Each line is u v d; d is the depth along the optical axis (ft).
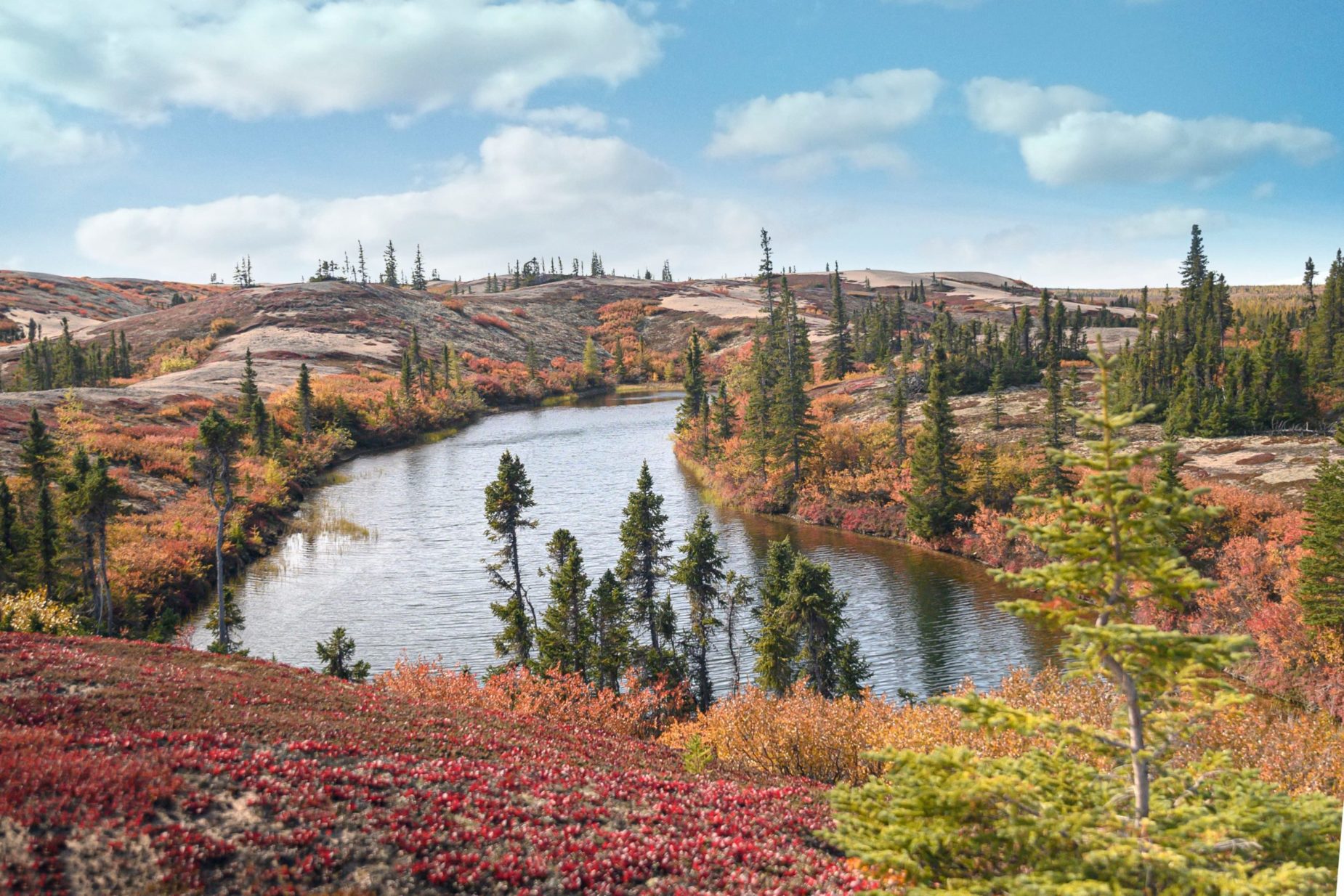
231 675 81.92
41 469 206.69
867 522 263.49
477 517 278.26
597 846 48.88
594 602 148.66
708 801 60.18
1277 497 208.33
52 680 68.13
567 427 491.31
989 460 250.98
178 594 192.13
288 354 586.04
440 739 68.74
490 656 165.68
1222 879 29.43
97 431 313.73
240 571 221.05
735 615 188.03
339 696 79.87
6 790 42.63
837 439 312.91
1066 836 34.22
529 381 646.74
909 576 215.31
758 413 336.49
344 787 51.62
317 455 373.81
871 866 37.58
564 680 128.26
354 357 606.55
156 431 338.54
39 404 352.49
